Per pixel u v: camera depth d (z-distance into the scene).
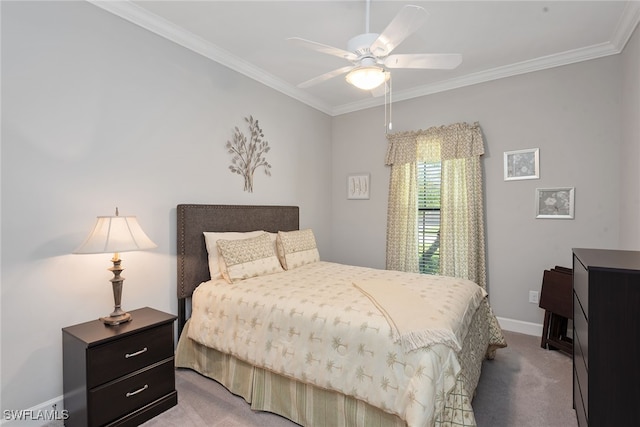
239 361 2.17
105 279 2.18
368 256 4.28
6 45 1.77
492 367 2.52
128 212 2.32
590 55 2.88
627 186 2.56
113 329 1.88
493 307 3.39
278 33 2.63
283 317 1.94
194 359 2.49
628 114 2.55
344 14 2.37
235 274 2.51
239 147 3.19
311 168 4.20
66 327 1.94
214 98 2.95
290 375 1.84
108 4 2.18
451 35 2.65
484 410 1.98
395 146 3.93
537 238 3.17
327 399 1.78
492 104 3.38
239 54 3.00
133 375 1.87
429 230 3.77
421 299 1.95
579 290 1.53
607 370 1.14
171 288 2.60
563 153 3.03
